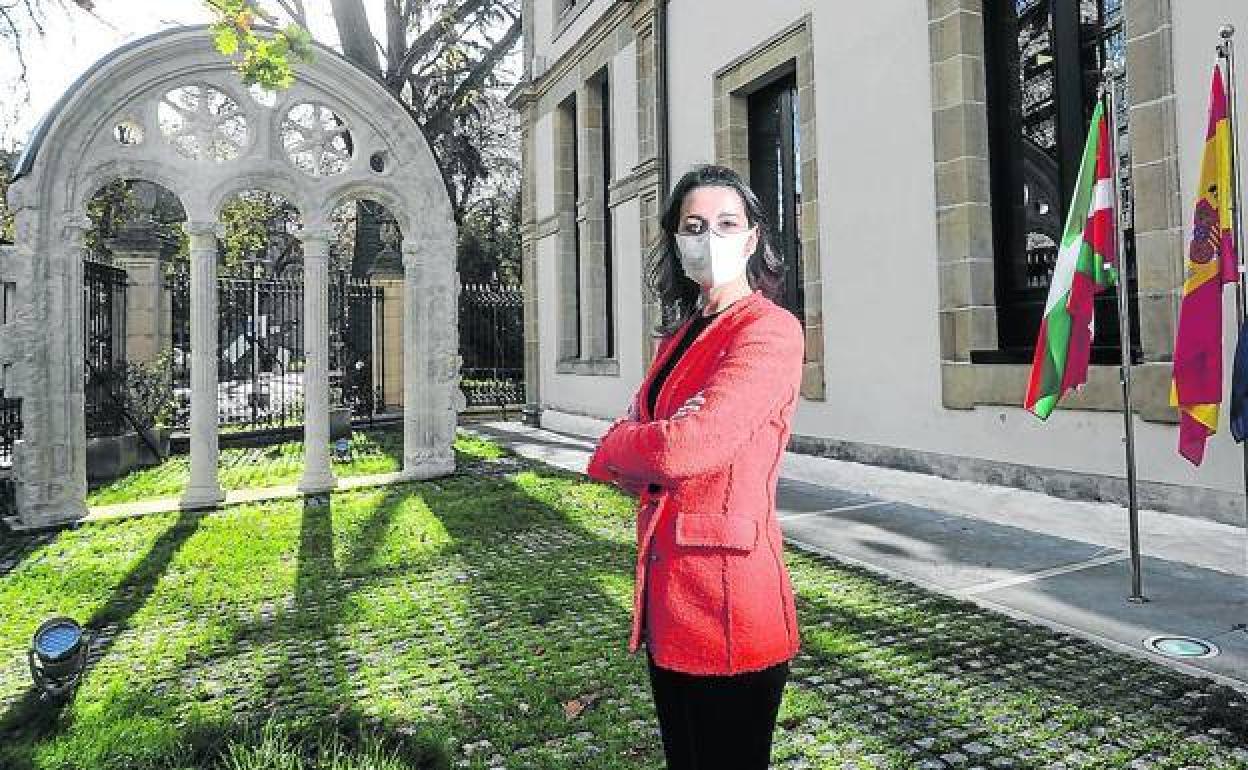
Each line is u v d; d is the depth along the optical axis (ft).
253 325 47.88
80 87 23.65
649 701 10.71
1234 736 9.26
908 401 23.59
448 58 74.64
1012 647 12.17
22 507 23.35
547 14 50.83
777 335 4.87
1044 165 23.86
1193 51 16.16
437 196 30.55
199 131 26.02
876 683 11.01
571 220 48.57
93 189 24.44
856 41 25.12
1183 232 16.37
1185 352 13.32
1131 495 14.10
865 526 20.54
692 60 34.19
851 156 25.41
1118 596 14.38
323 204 28.17
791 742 9.41
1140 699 10.28
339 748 9.45
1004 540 18.70
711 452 4.43
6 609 15.55
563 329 48.37
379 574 17.58
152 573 17.89
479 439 43.62
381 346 55.31
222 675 12.11
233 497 26.86
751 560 4.81
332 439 46.14
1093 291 14.38
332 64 27.66
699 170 5.66
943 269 22.16
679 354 5.51
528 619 14.33
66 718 10.60
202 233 25.88
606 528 21.66
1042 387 14.75
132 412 36.73
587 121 44.70
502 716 10.34
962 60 21.49
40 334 23.47
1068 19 20.68
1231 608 13.56
